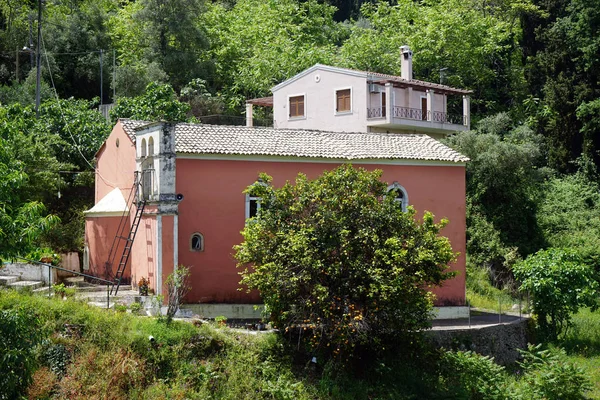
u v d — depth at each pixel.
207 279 23.98
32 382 15.88
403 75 43.81
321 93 41.47
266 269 20.50
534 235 39.38
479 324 25.33
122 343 18.69
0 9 47.88
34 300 19.38
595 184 45.88
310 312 20.14
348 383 20.20
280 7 62.75
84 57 46.69
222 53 54.09
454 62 53.03
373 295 20.00
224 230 24.30
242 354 19.59
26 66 46.78
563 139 48.25
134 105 36.03
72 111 34.06
